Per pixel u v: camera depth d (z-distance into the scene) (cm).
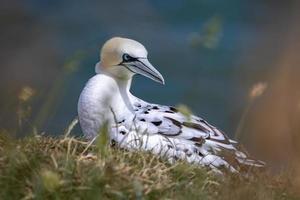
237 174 1110
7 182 962
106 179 961
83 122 1224
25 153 1019
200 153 1159
